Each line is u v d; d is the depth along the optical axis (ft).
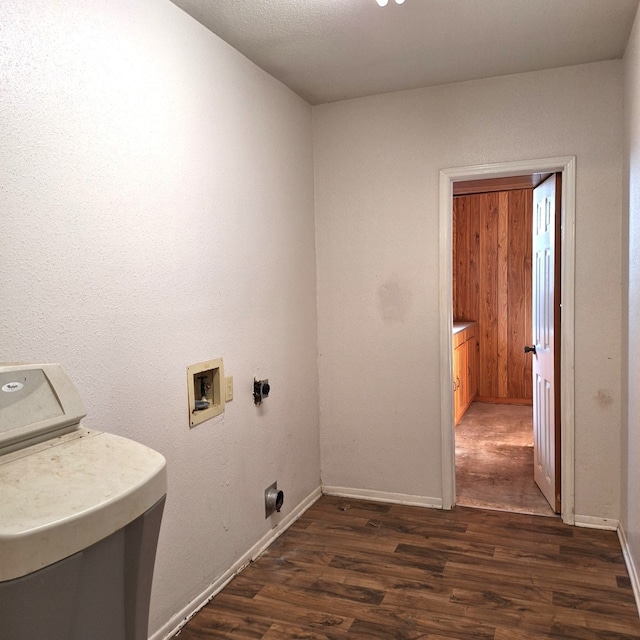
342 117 10.98
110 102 6.04
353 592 7.89
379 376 11.10
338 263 11.23
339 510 10.82
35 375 4.25
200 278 7.61
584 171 9.50
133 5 6.36
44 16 5.24
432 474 10.85
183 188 7.25
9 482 3.53
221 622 7.27
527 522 10.03
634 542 7.87
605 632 6.86
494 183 11.41
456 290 20.03
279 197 9.83
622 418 9.32
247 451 8.82
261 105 9.21
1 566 3.01
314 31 7.93
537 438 11.69
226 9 7.23
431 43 8.44
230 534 8.36
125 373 6.31
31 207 5.15
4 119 4.88
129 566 3.86
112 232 6.10
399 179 10.67
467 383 18.43
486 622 7.12
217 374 8.02
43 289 5.29
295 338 10.48
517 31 8.13
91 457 4.05
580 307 9.64
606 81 9.30
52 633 3.31
